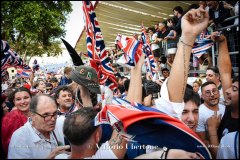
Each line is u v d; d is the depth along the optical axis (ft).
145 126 3.86
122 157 4.00
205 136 5.48
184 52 4.31
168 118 3.91
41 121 5.61
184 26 4.26
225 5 7.26
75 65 7.66
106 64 6.88
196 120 4.92
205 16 4.27
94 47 6.63
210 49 9.93
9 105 8.46
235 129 4.60
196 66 11.26
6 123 6.82
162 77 13.03
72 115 4.17
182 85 4.35
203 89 6.61
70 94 8.38
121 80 12.42
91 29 6.30
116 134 4.17
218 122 5.36
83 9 5.09
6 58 6.03
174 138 3.86
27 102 7.86
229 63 5.39
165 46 12.91
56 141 5.96
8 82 14.19
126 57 6.05
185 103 4.85
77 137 3.91
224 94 5.29
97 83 6.02
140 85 5.71
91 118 4.08
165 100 4.42
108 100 6.44
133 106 4.48
